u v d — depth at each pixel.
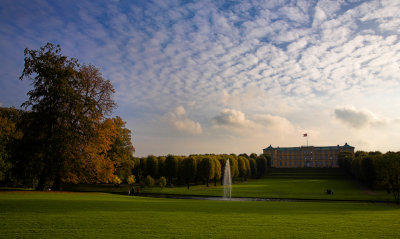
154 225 14.09
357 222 16.00
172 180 108.94
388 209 26.66
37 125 35.22
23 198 25.17
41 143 35.66
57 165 35.59
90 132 37.66
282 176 140.25
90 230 12.60
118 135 52.50
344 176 129.75
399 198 45.09
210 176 90.50
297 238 11.93
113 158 51.00
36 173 35.25
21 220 14.35
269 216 18.14
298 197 49.56
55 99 35.88
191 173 92.00
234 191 62.53
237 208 23.73
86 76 40.22
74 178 38.03
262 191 62.53
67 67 36.94
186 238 11.65
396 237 12.27
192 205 25.77
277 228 13.90
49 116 34.97
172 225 14.19
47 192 34.22
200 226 14.08
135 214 17.67
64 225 13.46
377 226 14.76
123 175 62.53
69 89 35.59
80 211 18.23
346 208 26.47
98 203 23.92
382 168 46.66
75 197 29.72
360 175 86.94
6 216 15.45
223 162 106.25
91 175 39.72
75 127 37.66
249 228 13.80
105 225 13.75
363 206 30.22
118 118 54.97
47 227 12.95
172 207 23.22
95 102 38.69
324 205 29.59
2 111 49.28
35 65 35.06
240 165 123.19
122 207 21.59
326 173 143.25
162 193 57.94
